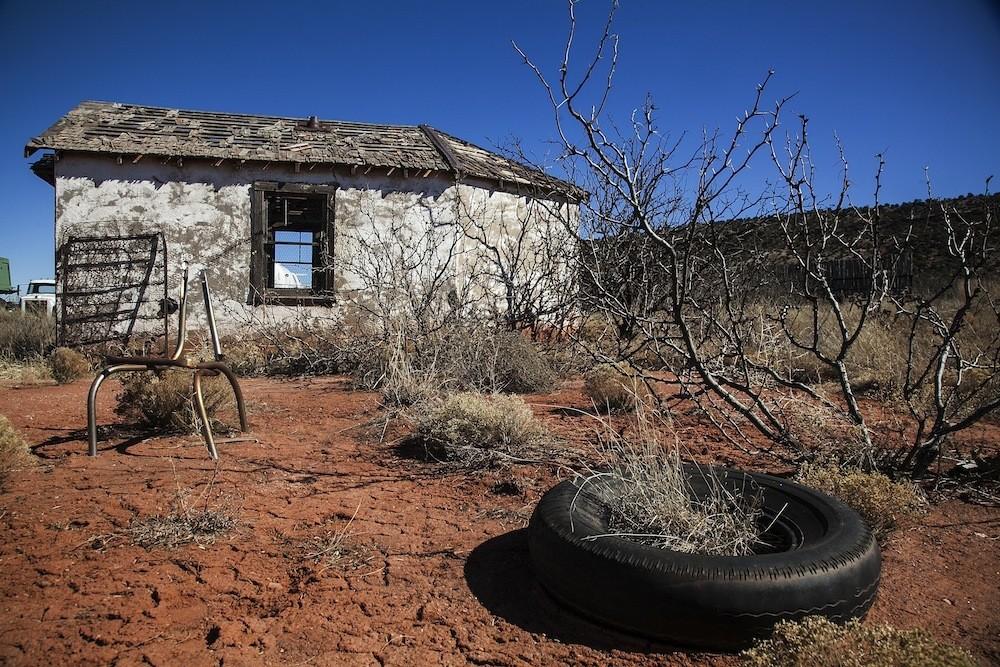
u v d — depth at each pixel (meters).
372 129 13.67
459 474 4.61
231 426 5.80
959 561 3.36
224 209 11.24
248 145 11.56
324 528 3.63
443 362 7.78
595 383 6.77
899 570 3.25
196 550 3.29
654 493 3.26
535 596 2.95
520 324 9.84
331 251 11.58
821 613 2.47
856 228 14.27
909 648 1.94
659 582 2.51
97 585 2.91
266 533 3.53
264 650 2.47
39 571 3.03
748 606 2.43
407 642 2.56
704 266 6.98
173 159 10.97
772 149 4.46
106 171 10.84
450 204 11.97
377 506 3.98
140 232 10.98
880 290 5.31
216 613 2.72
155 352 10.95
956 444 5.07
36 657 2.38
